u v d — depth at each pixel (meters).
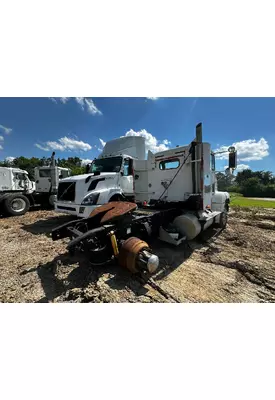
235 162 4.63
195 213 4.10
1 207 8.66
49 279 2.95
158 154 4.79
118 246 3.00
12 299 2.43
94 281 2.76
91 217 3.52
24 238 5.12
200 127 3.93
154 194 4.93
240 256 3.65
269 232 5.42
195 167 4.06
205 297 2.41
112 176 5.89
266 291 2.53
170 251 3.88
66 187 5.60
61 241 4.84
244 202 15.77
